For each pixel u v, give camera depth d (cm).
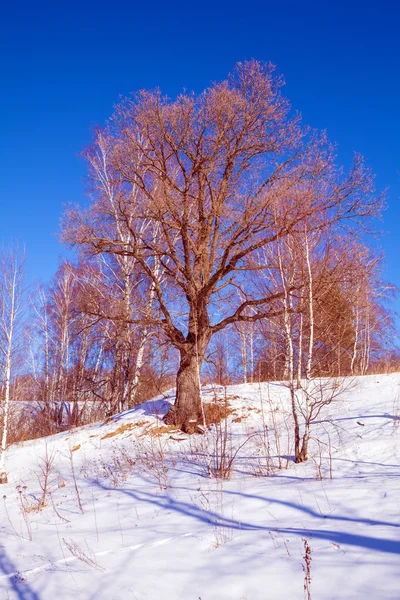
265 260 1599
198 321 1625
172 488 948
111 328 2342
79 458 1514
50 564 620
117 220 1625
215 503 782
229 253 1625
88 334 2491
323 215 1273
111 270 2262
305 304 1150
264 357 1759
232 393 1755
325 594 418
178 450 1370
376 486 730
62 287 2795
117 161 1552
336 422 1262
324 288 1191
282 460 1041
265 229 1481
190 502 816
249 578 470
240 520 670
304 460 1001
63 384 2745
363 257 1633
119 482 1098
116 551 625
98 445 1602
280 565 489
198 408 1605
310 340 1025
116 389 2398
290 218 1262
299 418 1411
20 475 1459
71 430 1919
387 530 539
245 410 1600
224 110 1495
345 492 718
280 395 1708
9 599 527
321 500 698
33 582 564
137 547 626
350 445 1030
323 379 1405
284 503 715
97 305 1925
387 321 3047
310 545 531
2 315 1553
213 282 1599
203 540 605
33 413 2788
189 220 1652
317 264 1216
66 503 984
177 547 595
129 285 2156
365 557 476
